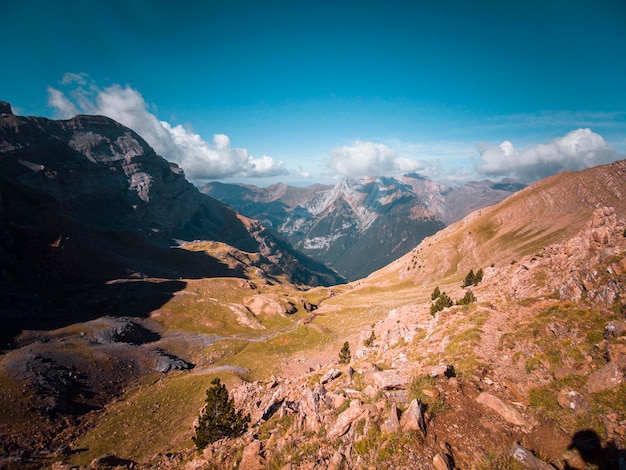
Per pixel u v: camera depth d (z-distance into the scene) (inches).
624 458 504.4
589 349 839.1
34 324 4276.6
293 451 732.0
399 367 1053.2
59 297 5452.8
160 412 2827.3
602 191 7263.8
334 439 716.0
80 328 4370.1
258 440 864.9
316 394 881.5
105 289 6082.7
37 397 2783.0
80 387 3235.7
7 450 2224.4
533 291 1421.0
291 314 6643.7
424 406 706.8
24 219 7288.4
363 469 605.0
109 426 2628.0
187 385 3277.6
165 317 5797.2
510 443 611.2
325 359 3951.8
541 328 1027.3
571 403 674.8
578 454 557.6
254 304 6766.7
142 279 7293.3
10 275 5334.6
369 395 837.8
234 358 4414.4
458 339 1141.7
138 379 3727.9
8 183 7765.8
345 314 6225.4
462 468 561.9
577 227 6368.1
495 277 2265.0
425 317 2030.0
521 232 7677.2
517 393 772.6
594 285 1135.0
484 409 711.7
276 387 1736.0
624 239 1298.0
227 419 1282.0
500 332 1116.5
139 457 2103.8
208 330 5615.2
